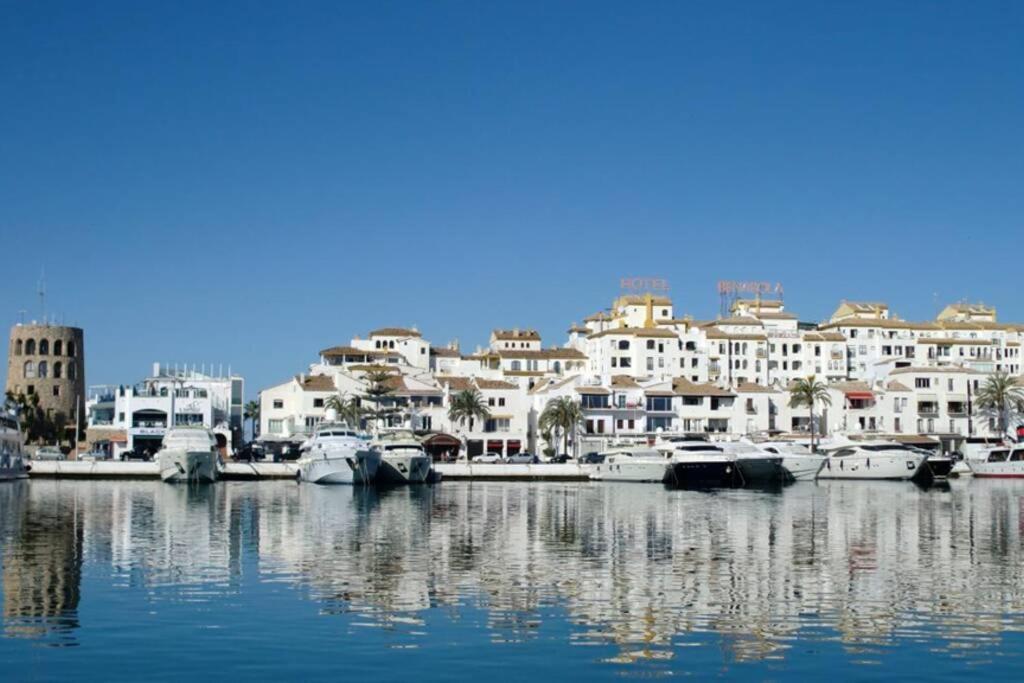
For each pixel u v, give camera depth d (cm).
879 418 18662
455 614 3984
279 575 4859
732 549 5859
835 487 12594
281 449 17275
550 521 7569
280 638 3600
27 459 15288
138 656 3378
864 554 5653
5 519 7544
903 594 4406
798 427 18712
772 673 3216
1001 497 10544
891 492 11506
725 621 3884
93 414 19212
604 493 11281
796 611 4056
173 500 9744
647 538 6406
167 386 19000
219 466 13888
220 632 3678
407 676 3175
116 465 13988
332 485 12519
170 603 4169
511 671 3228
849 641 3591
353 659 3347
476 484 13362
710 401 18488
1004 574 4938
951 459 13988
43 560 5303
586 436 17950
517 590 4488
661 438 16450
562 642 3566
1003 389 18400
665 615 3981
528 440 18688
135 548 5794
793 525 7275
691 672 3225
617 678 3167
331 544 6038
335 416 17600
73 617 3906
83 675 3178
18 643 3528
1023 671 3231
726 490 11944
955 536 6556
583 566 5181
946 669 3253
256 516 7900
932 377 18962
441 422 18225
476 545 6019
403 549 5825
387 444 13538
